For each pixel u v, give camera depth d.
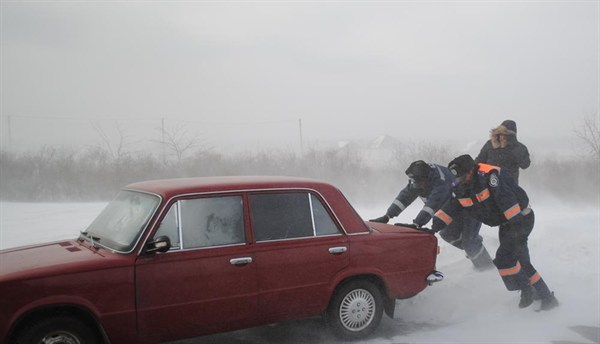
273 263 4.80
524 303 6.05
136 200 4.91
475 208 6.06
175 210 4.57
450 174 6.45
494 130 7.44
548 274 7.38
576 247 8.35
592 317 5.92
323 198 5.23
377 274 5.30
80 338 4.09
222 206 4.77
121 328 4.20
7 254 4.79
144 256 4.33
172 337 4.43
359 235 5.29
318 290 5.01
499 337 5.36
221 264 4.58
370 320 5.32
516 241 5.95
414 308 6.26
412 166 6.40
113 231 4.74
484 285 6.95
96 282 4.11
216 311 4.57
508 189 5.91
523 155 7.37
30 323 3.97
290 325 5.72
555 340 5.29
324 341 5.25
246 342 5.25
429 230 5.98
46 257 4.45
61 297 3.99
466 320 5.89
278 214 4.98
